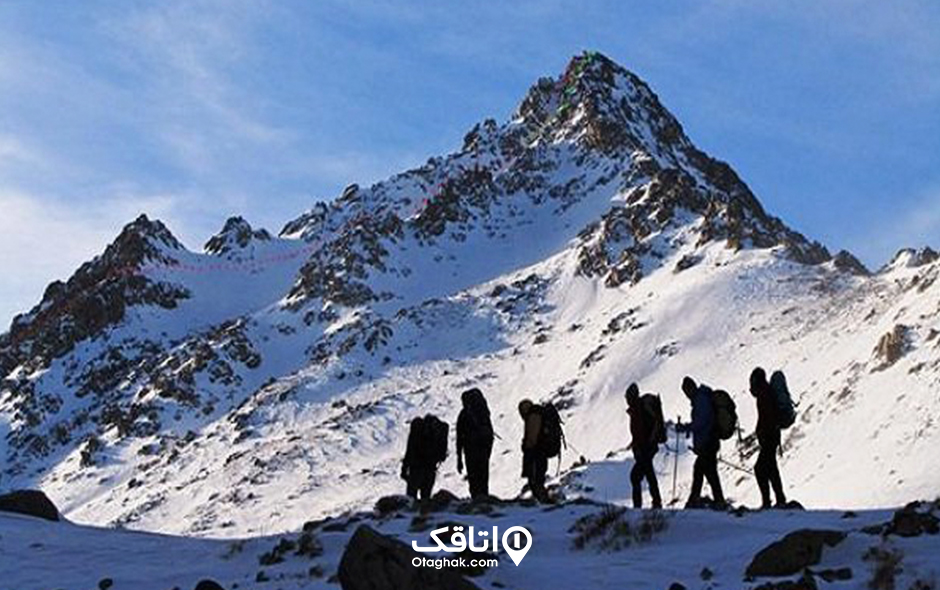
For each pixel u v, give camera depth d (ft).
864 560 50.29
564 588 51.85
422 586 47.34
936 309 493.36
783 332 638.94
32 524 86.99
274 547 67.56
